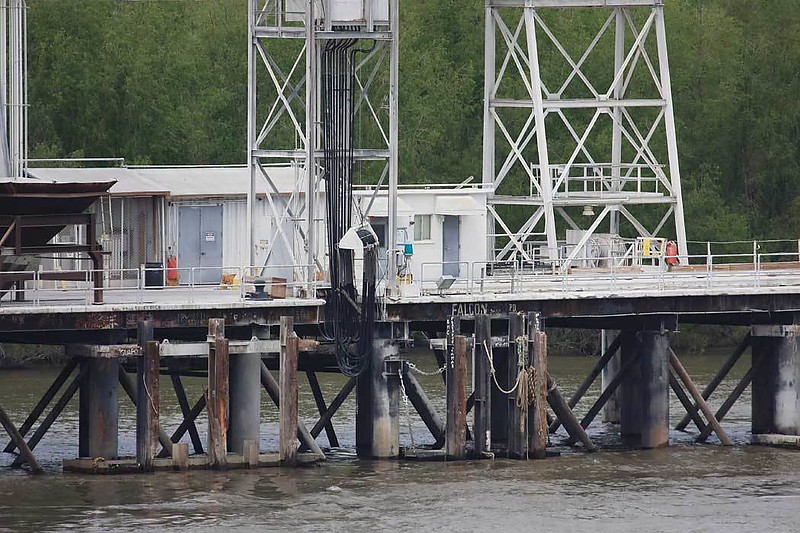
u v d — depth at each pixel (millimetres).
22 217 176500
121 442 198125
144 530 155750
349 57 188125
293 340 178625
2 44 191875
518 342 187000
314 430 191125
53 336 178000
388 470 181000
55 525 156875
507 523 161125
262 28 190375
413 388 190125
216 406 175750
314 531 156500
